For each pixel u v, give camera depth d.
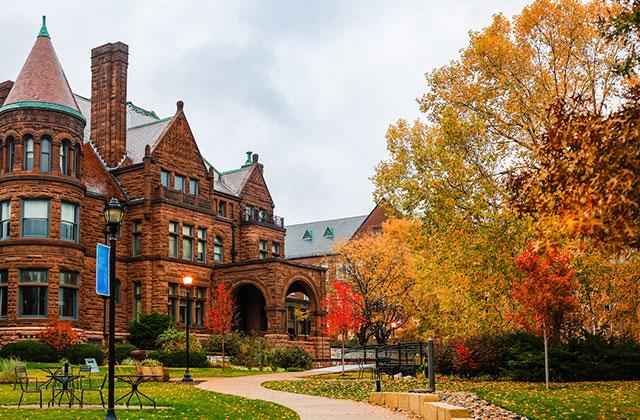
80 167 42.53
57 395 19.22
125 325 45.81
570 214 10.68
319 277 52.78
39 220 40.09
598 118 11.79
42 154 40.62
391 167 33.56
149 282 45.78
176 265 47.28
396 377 29.73
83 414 15.56
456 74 30.92
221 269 50.19
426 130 34.69
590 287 27.78
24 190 39.81
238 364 41.81
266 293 48.12
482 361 27.42
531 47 29.81
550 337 25.59
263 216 59.53
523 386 22.83
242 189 57.59
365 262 60.12
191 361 38.41
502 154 27.94
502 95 30.11
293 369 41.06
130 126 56.31
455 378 27.98
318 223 100.75
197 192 51.66
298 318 53.25
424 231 29.06
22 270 39.34
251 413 16.61
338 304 45.25
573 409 15.14
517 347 26.69
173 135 49.97
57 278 39.72
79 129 42.50
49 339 36.16
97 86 51.88
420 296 53.25
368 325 58.44
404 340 61.69
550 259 21.98
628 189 9.95
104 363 36.44
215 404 18.41
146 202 46.66
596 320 29.36
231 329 48.59
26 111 40.44
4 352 35.34
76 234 41.59
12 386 23.55
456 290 31.55
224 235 53.91
